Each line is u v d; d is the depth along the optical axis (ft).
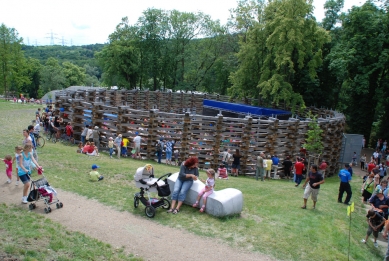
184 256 25.32
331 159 88.84
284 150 74.18
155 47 165.58
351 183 73.67
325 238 31.42
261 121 70.79
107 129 72.38
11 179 40.70
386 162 97.86
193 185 35.09
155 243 26.99
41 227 27.17
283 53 101.14
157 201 32.78
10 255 21.58
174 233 29.07
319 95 131.75
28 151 33.71
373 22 117.19
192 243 27.48
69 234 26.78
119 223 30.35
